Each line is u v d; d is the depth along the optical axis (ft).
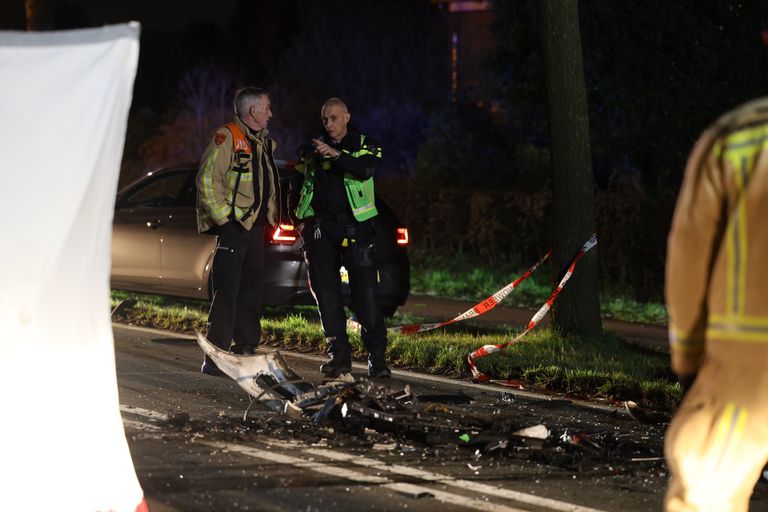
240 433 25.58
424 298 61.87
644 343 47.03
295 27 151.43
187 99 125.80
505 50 82.02
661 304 62.28
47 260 16.30
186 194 47.44
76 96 16.25
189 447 24.17
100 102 16.37
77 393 16.78
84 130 16.30
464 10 133.49
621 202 65.77
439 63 136.05
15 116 16.03
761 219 13.44
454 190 76.69
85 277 16.75
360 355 38.63
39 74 16.12
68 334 16.67
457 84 132.57
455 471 22.62
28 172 16.12
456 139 93.66
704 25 75.05
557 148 41.14
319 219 34.17
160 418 27.27
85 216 16.56
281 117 129.59
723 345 13.70
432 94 134.51
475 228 74.59
